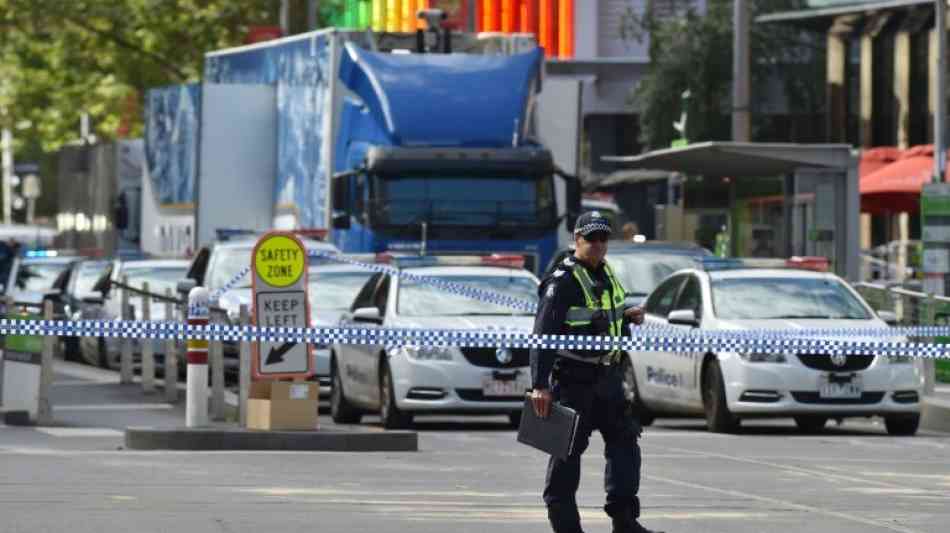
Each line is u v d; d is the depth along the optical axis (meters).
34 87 187.50
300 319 62.62
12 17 181.50
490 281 76.19
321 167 105.12
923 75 167.75
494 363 70.88
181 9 180.75
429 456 59.06
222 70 124.19
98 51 184.00
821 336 69.75
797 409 69.25
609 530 41.16
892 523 42.75
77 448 60.22
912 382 70.31
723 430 70.94
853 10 163.00
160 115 129.00
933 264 93.94
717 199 124.81
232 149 114.31
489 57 103.12
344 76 103.56
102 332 56.09
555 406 37.16
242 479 50.59
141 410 78.50
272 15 180.25
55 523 40.72
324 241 102.31
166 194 126.81
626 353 77.88
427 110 99.69
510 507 44.91
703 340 56.16
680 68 188.88
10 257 170.75
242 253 97.06
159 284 109.81
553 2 142.50
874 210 133.12
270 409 61.22
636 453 38.22
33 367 70.81
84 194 162.62
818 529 41.59
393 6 122.00
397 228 98.19
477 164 99.12
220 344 72.81
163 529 40.03
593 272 38.22
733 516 43.81
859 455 61.12
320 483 49.94
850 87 180.75
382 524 41.38
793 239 107.50
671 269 91.69
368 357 74.00
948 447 64.69
